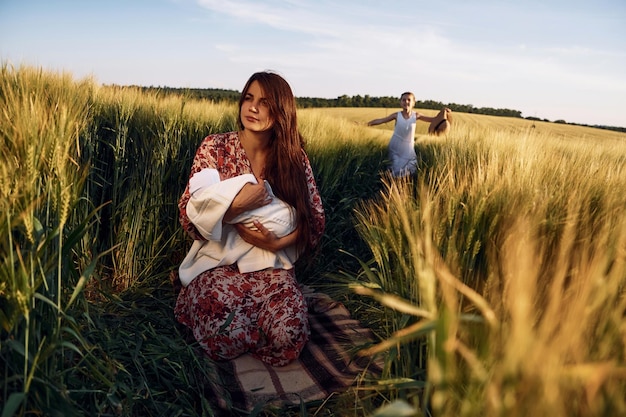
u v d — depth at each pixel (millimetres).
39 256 1368
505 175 1899
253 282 2326
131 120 3156
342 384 2023
